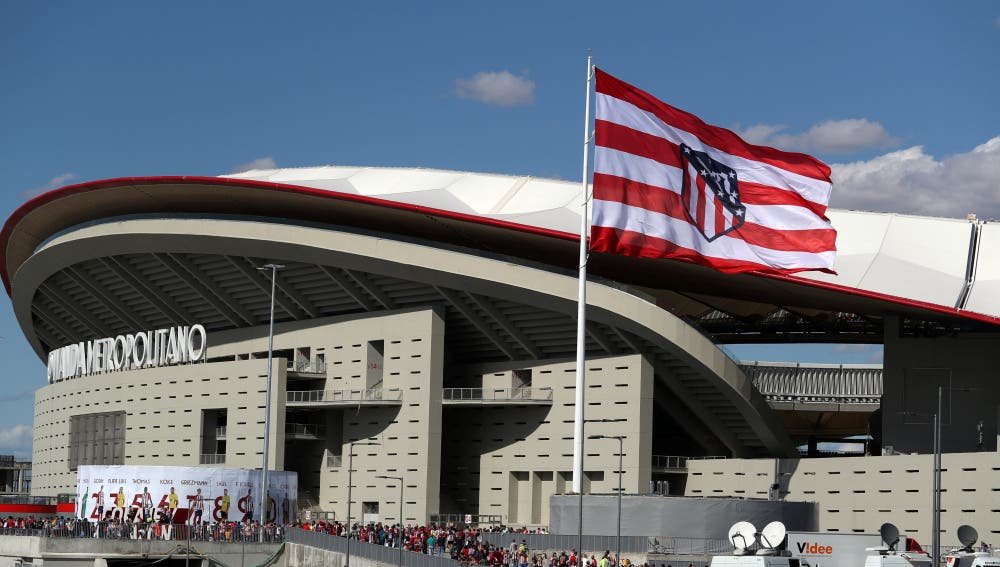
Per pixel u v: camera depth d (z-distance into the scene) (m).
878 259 59.56
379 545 52.00
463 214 62.62
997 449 55.72
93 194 74.00
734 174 37.88
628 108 36.91
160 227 73.50
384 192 68.38
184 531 58.75
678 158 37.22
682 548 53.81
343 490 74.19
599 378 66.81
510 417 71.44
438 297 69.56
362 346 73.06
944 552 52.53
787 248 37.50
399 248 66.69
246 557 58.50
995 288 57.09
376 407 72.44
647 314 62.16
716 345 62.62
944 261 59.50
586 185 36.66
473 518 70.31
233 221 71.12
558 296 63.28
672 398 67.94
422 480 69.25
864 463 59.19
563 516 59.38
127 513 61.38
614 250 36.12
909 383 62.16
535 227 61.31
